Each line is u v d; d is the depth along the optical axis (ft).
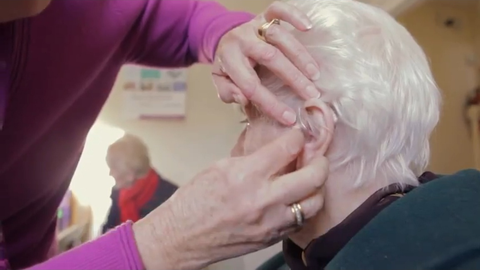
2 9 2.14
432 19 7.79
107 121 7.11
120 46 3.44
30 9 2.19
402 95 2.17
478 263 1.76
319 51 2.21
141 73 7.22
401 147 2.21
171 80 7.25
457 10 7.88
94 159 6.89
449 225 1.89
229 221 1.91
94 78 3.24
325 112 2.11
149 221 2.04
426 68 2.28
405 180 2.23
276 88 2.27
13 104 2.72
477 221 1.89
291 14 2.27
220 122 7.29
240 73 2.27
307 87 2.15
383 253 1.88
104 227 6.42
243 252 2.02
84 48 3.03
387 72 2.17
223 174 1.94
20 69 2.67
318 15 2.30
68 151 3.32
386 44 2.22
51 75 2.86
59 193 3.55
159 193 6.55
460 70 7.85
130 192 6.52
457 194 2.01
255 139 2.33
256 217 1.90
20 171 2.97
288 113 2.17
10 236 3.23
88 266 1.92
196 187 1.99
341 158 2.19
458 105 7.78
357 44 2.19
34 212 3.35
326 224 2.26
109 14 3.14
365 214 2.15
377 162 2.19
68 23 2.87
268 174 1.93
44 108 2.90
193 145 7.23
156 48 3.67
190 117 7.26
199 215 1.95
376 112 2.14
